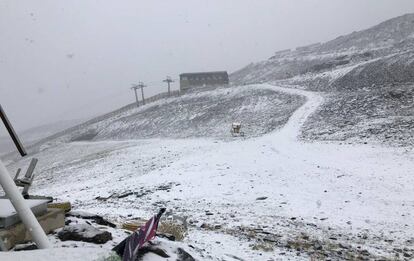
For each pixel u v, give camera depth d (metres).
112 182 31.20
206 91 89.62
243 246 12.42
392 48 92.88
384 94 47.34
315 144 34.81
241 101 71.25
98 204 22.70
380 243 13.97
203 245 11.80
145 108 92.69
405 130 33.50
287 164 28.58
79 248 5.32
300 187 23.16
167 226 12.70
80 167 45.81
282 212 18.78
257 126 50.91
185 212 18.97
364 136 34.50
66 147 78.19
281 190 22.84
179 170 30.19
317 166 27.23
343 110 46.06
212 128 58.47
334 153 30.59
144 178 29.41
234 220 17.11
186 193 23.59
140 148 50.31
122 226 10.41
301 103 57.44
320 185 23.14
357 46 131.00
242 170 28.00
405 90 46.41
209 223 16.50
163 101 92.81
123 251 5.44
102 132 85.69
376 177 23.44
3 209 6.12
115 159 44.72
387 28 136.88
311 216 17.98
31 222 5.16
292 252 12.05
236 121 58.91
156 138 62.59
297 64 132.12
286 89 71.94
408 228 15.82
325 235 14.83
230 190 23.53
